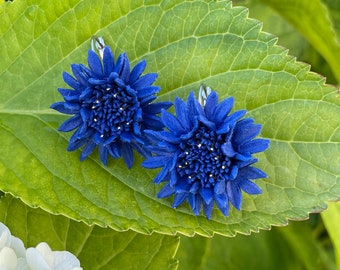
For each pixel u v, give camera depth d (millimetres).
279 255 394
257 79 277
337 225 333
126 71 267
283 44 397
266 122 277
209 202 262
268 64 277
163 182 275
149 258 291
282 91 276
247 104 278
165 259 291
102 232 293
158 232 273
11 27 287
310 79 275
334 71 377
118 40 283
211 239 387
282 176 275
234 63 279
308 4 353
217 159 260
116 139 271
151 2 282
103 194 275
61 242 291
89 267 291
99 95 267
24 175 276
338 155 274
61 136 282
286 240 394
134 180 277
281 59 276
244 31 278
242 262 387
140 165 276
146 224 271
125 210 273
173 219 272
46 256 257
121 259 292
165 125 262
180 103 263
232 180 264
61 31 286
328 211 332
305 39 398
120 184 276
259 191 264
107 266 291
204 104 269
